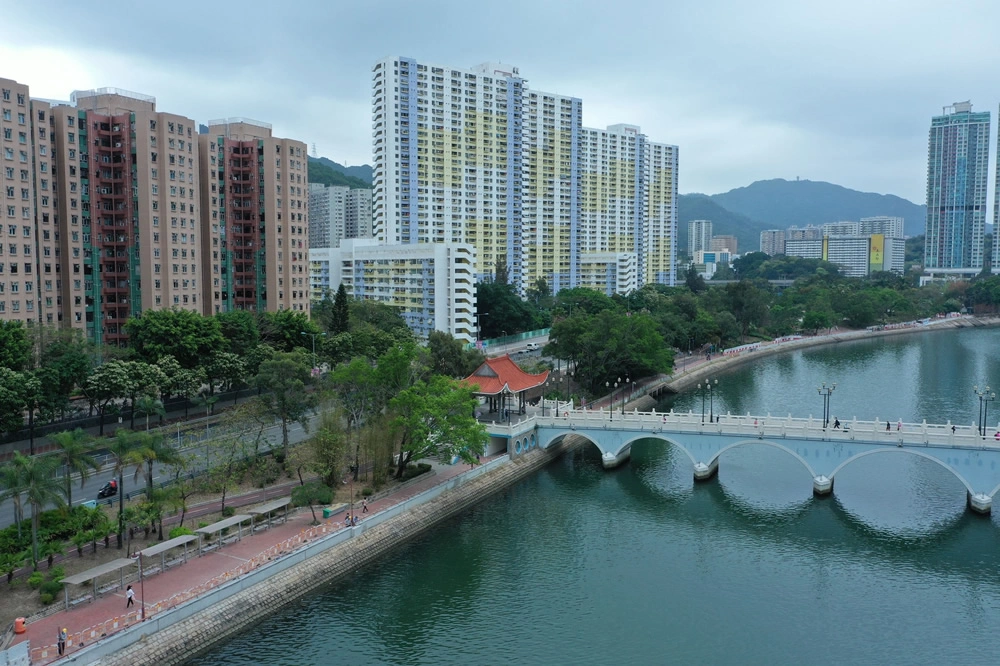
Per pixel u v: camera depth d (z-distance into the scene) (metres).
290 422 132.38
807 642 75.31
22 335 121.94
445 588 85.75
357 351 170.12
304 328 169.25
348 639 74.69
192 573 78.88
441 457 113.00
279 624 76.88
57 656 62.00
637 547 97.56
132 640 66.69
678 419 125.12
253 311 199.62
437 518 104.50
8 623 67.81
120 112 172.88
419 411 108.12
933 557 94.62
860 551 96.50
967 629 77.88
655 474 126.62
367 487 107.75
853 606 82.56
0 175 144.12
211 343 145.75
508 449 124.94
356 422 116.81
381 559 92.62
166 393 131.25
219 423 129.00
